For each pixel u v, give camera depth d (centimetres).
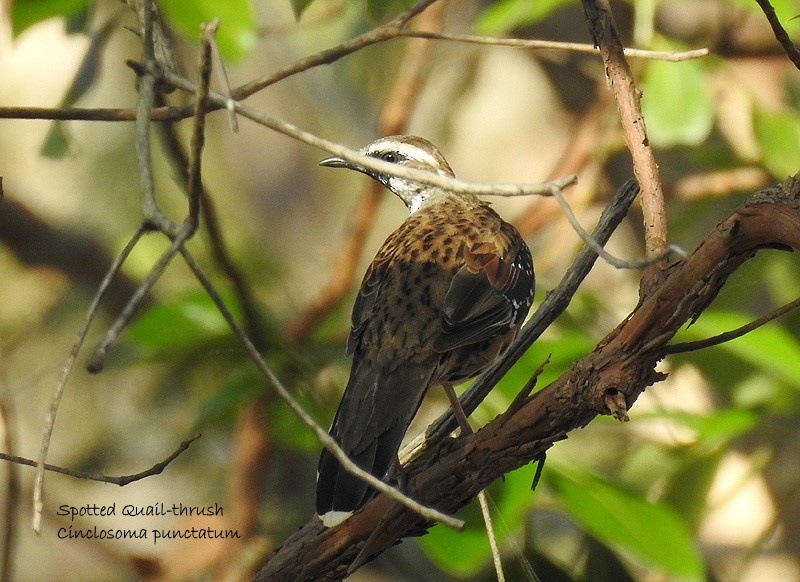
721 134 1449
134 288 1505
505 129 1425
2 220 1488
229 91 496
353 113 1762
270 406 1001
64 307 1511
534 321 749
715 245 548
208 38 479
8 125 1523
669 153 1449
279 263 1655
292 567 661
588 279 1354
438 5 1320
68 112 611
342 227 1756
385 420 770
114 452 1462
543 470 870
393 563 1278
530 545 1008
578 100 1412
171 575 1152
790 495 1157
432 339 813
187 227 486
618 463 1258
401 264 869
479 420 912
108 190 1549
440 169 1041
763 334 1008
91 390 1476
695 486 1070
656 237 627
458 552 847
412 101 1330
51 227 1509
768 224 537
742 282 1212
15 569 1330
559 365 926
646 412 1017
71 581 1338
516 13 1138
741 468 1294
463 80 1440
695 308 558
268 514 1344
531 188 479
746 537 1284
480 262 871
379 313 834
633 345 566
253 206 1747
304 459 1384
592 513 846
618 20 1289
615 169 1399
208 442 1442
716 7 1349
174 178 903
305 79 1750
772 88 1349
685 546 828
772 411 1138
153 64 560
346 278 1268
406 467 663
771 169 1213
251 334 959
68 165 1540
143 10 573
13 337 1487
